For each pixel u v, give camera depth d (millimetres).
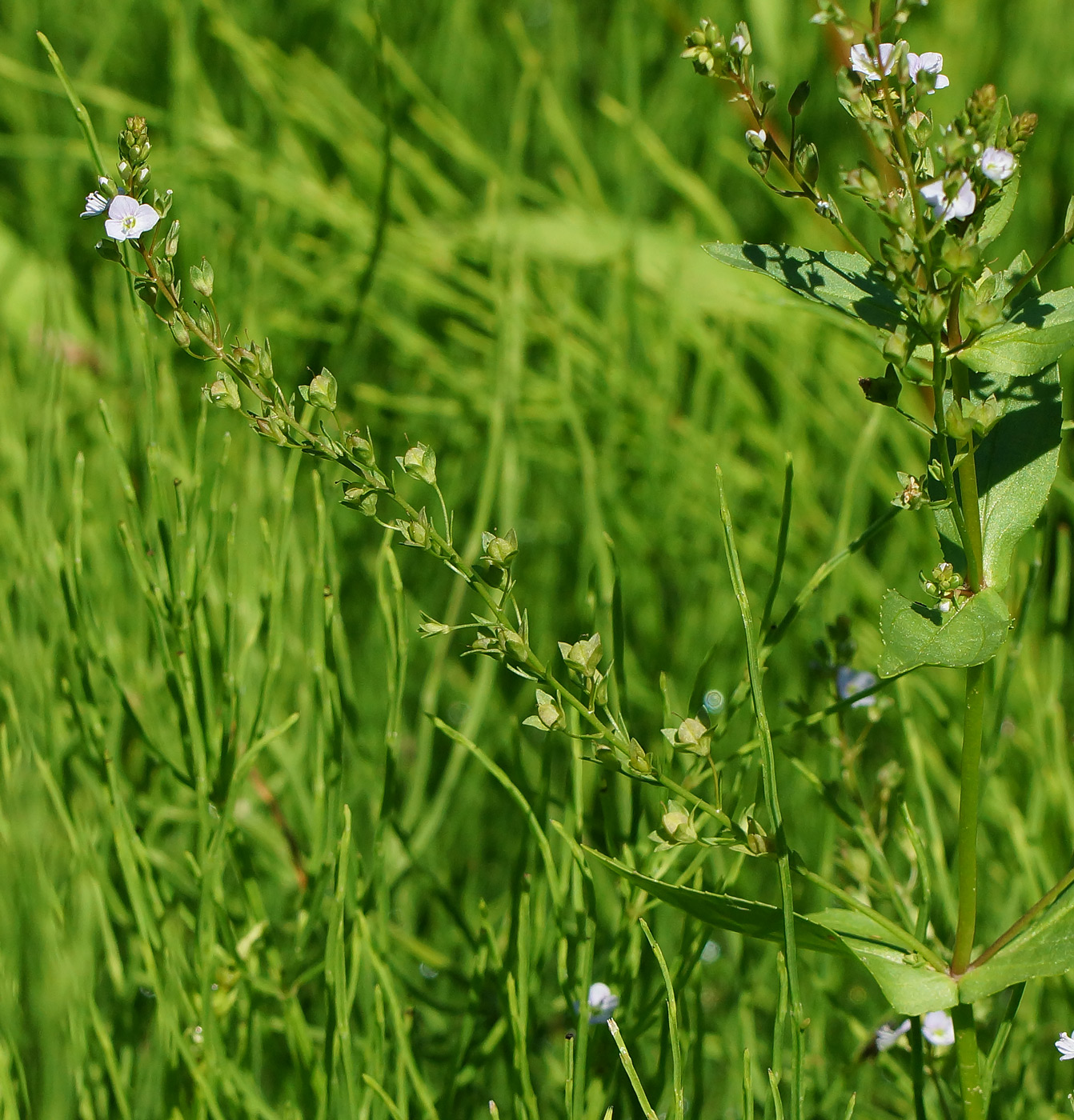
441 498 781
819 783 830
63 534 889
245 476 916
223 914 826
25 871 830
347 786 876
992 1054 796
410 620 944
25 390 940
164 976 823
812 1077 846
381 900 832
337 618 834
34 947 828
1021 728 896
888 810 876
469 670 967
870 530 818
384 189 929
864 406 982
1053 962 782
